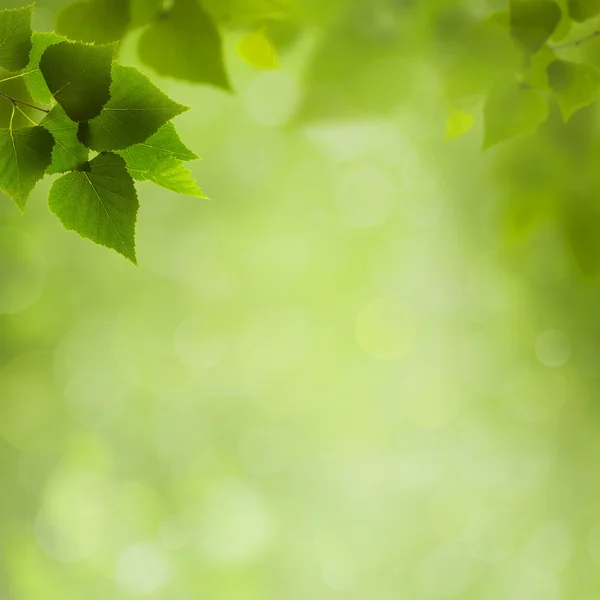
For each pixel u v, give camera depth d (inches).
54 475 370.3
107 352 412.8
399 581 365.1
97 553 346.6
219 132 402.0
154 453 416.2
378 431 433.4
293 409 447.5
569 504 331.0
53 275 374.3
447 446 404.2
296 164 433.1
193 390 440.5
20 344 358.3
